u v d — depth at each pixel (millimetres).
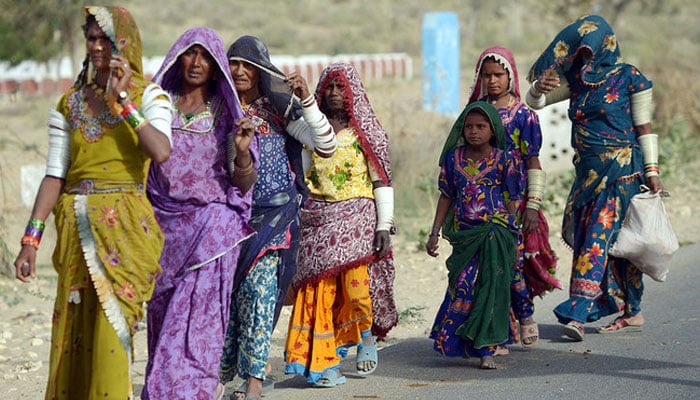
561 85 21281
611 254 20688
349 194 17469
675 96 52594
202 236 14828
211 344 14781
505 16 157250
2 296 27547
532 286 19812
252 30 141500
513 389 17016
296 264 16938
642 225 20531
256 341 16141
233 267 15133
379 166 17547
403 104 47281
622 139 20719
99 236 13508
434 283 27562
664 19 131625
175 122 14883
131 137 13617
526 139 18953
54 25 60656
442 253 31047
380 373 18734
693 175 44438
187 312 14773
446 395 16812
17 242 33375
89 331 13797
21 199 38156
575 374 17828
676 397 16000
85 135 13641
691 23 126562
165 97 13867
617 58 21031
